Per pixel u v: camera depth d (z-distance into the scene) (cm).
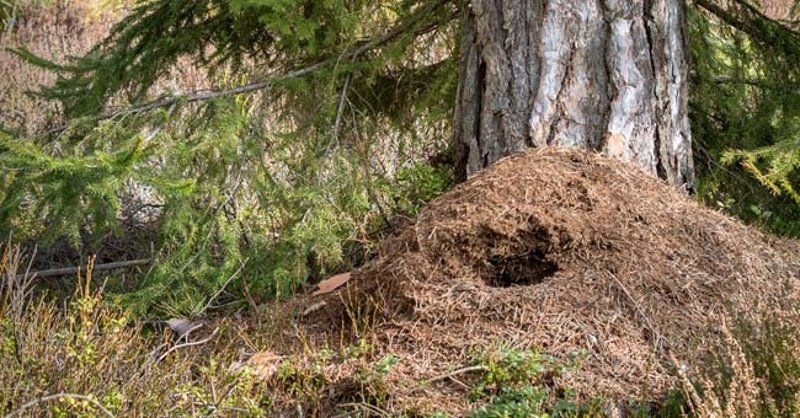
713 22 693
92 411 367
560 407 396
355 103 680
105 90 655
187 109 630
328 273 638
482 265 481
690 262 468
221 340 510
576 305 449
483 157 559
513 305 451
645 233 477
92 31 1201
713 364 396
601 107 543
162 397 389
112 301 578
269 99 659
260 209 625
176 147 580
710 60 650
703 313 446
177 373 412
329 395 437
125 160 512
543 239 478
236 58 691
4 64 1042
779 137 617
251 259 612
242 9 631
